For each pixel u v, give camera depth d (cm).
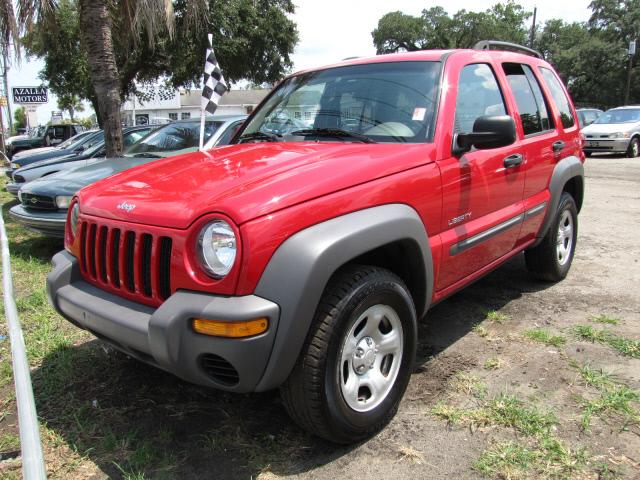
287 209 222
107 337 256
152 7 810
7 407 303
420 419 278
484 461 242
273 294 213
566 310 424
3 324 417
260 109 400
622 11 4556
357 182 250
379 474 238
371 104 333
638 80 4425
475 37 4925
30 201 614
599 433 263
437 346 363
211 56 676
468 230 322
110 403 301
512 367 331
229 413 288
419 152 288
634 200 925
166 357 218
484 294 464
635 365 331
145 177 289
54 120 4591
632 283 488
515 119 385
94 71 812
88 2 792
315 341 228
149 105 5569
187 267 222
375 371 263
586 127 1786
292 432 269
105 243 266
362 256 276
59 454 257
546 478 232
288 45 2058
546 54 5238
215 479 237
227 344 210
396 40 5084
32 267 579
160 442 264
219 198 227
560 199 460
